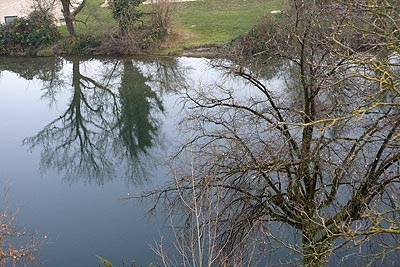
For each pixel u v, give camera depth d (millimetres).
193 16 43250
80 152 25078
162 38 37875
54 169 23250
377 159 11273
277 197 12492
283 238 14672
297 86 15414
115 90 31547
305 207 11906
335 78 11156
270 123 12297
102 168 23078
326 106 12500
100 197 20422
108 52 37938
